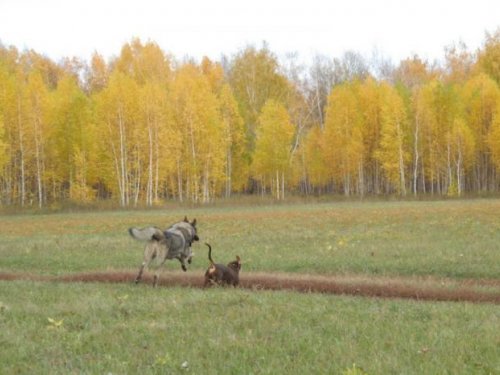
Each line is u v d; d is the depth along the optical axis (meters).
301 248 26.36
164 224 40.03
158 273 16.83
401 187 70.75
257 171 72.06
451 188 67.62
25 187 73.44
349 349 8.98
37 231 37.72
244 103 82.19
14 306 13.06
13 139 64.50
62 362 8.50
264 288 17.00
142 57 90.94
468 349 9.02
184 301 13.45
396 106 69.50
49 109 66.44
